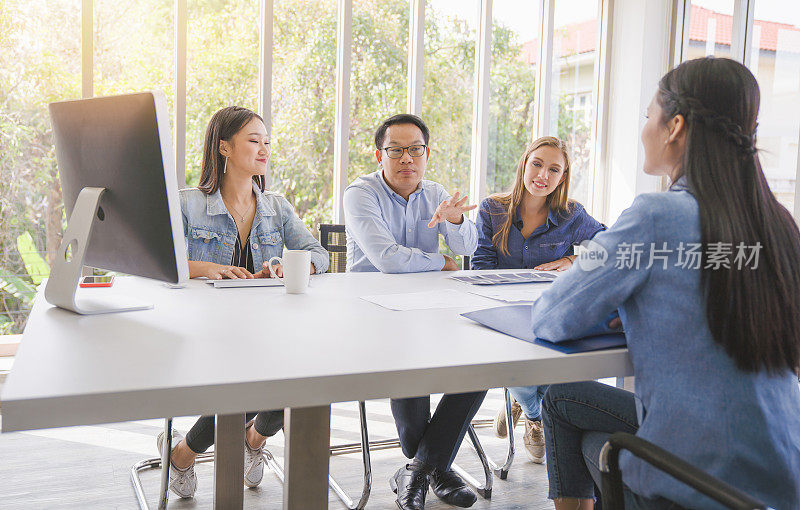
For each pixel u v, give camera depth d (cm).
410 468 207
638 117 475
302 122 405
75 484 221
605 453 93
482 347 114
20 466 236
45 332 117
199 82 377
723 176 108
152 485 221
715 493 76
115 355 101
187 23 371
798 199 387
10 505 204
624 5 486
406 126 248
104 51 355
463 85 455
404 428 209
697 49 462
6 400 79
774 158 406
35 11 343
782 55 399
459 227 241
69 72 353
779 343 104
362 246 233
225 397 88
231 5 381
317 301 157
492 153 471
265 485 226
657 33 473
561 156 258
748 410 104
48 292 139
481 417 305
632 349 112
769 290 104
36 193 352
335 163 417
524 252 266
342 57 409
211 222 220
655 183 478
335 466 244
